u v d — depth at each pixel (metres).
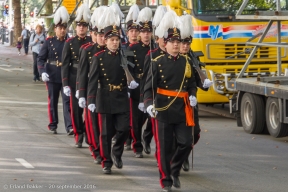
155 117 11.33
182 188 11.78
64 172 12.93
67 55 15.72
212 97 21.42
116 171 13.15
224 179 12.56
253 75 21.53
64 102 17.34
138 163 14.00
